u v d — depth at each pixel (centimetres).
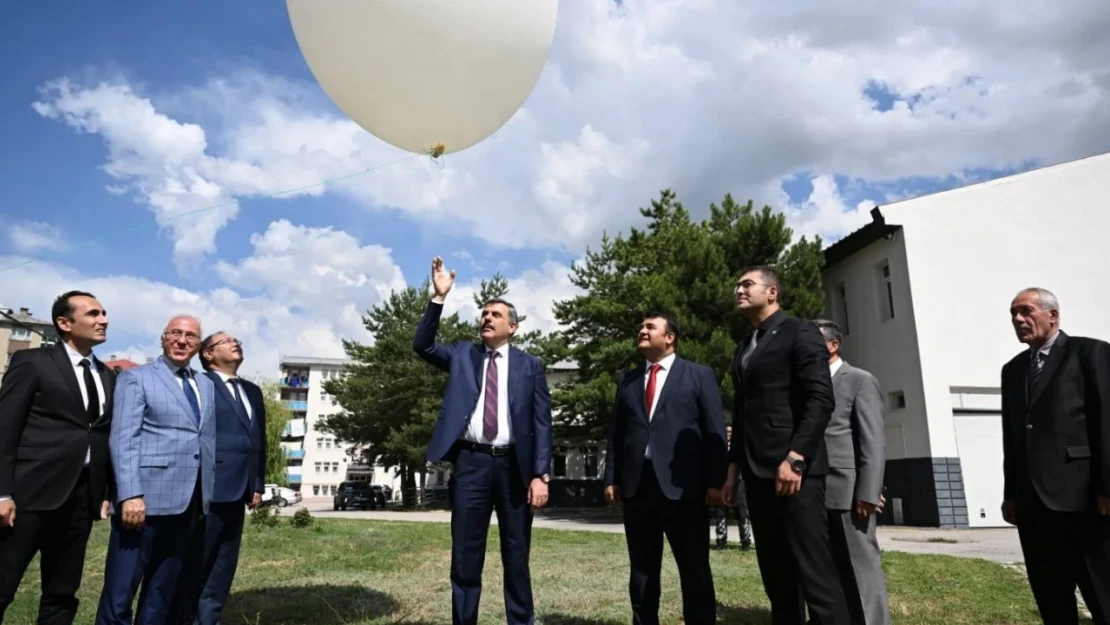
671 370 398
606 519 1892
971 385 1417
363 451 3114
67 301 377
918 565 715
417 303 2884
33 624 451
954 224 1477
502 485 390
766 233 1487
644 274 1884
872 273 1588
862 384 404
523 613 385
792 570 343
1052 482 317
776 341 345
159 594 352
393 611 484
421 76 358
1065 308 1462
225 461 433
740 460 366
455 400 397
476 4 340
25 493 339
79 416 364
